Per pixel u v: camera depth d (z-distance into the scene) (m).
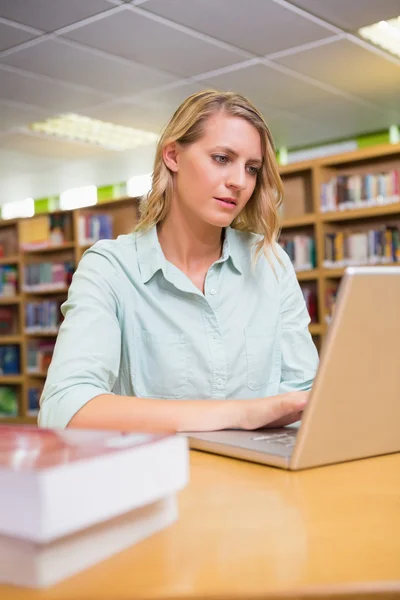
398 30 4.80
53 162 8.26
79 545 0.53
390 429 0.94
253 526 0.64
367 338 0.84
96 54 4.95
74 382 1.13
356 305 0.82
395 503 0.71
